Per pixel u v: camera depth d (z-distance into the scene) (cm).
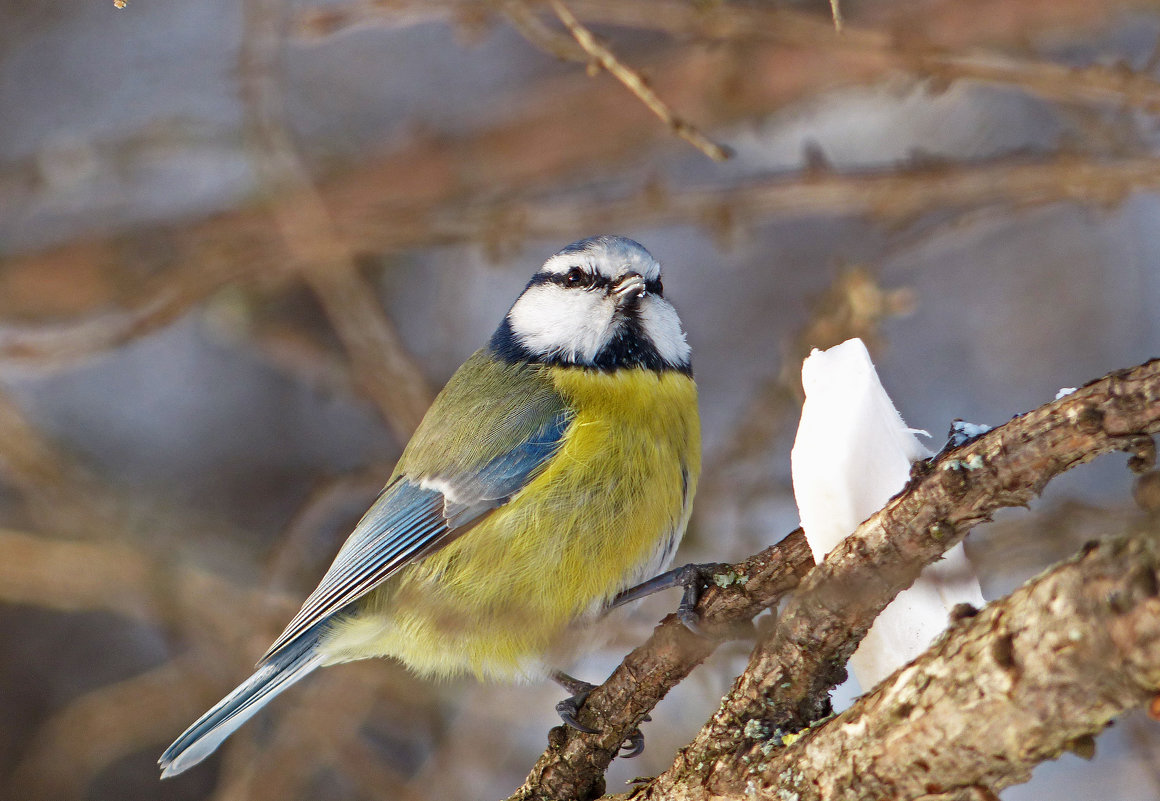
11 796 1121
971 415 1274
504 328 846
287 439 1334
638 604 736
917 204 988
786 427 1120
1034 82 880
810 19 920
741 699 455
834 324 966
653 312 776
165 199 1380
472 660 746
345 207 1224
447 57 1410
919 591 454
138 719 1105
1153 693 321
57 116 1372
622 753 639
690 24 949
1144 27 1214
